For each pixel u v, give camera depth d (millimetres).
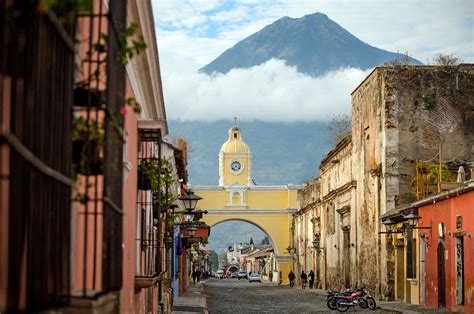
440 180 31297
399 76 34125
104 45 7098
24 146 4422
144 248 16953
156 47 13727
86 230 6488
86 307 6172
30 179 4551
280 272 74062
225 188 74938
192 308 32188
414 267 30266
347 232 43281
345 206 42062
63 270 5508
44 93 4816
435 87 34062
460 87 34031
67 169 5625
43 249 4863
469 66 34188
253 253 135000
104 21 8641
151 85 15016
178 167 33719
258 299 42438
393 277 33188
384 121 34062
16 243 4320
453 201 24922
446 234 25734
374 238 35250
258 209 74750
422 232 28750
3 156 4102
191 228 30297
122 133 7484
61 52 5316
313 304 36125
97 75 6648
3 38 4070
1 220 4117
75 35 6078
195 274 78375
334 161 46125
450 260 25344
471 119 33906
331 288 48281
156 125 15141
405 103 34000
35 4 4379
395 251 33031
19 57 4289
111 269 7008
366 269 36844
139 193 15922
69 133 5680
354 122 39844
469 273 23203
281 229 74750
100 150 7105
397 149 33781
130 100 7297
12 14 4180
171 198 22109
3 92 4105
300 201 69312
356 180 39438
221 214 74750
